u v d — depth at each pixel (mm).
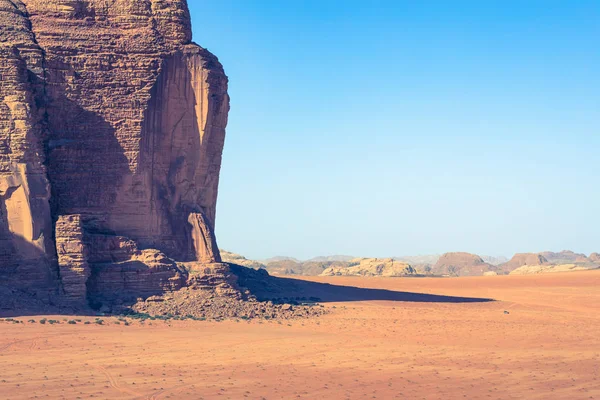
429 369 37781
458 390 33406
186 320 50438
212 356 38750
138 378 32781
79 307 50375
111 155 56938
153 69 58750
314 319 55094
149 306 52375
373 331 50625
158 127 58812
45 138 55625
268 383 33094
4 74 52781
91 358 36750
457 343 47406
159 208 58406
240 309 54406
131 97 57750
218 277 56031
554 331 54469
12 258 50656
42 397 28719
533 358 42406
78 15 58969
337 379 34562
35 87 55906
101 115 57219
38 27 58000
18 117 52344
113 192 56656
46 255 51250
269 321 52594
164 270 54406
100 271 53000
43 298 49875
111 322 47531
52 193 54844
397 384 34094
